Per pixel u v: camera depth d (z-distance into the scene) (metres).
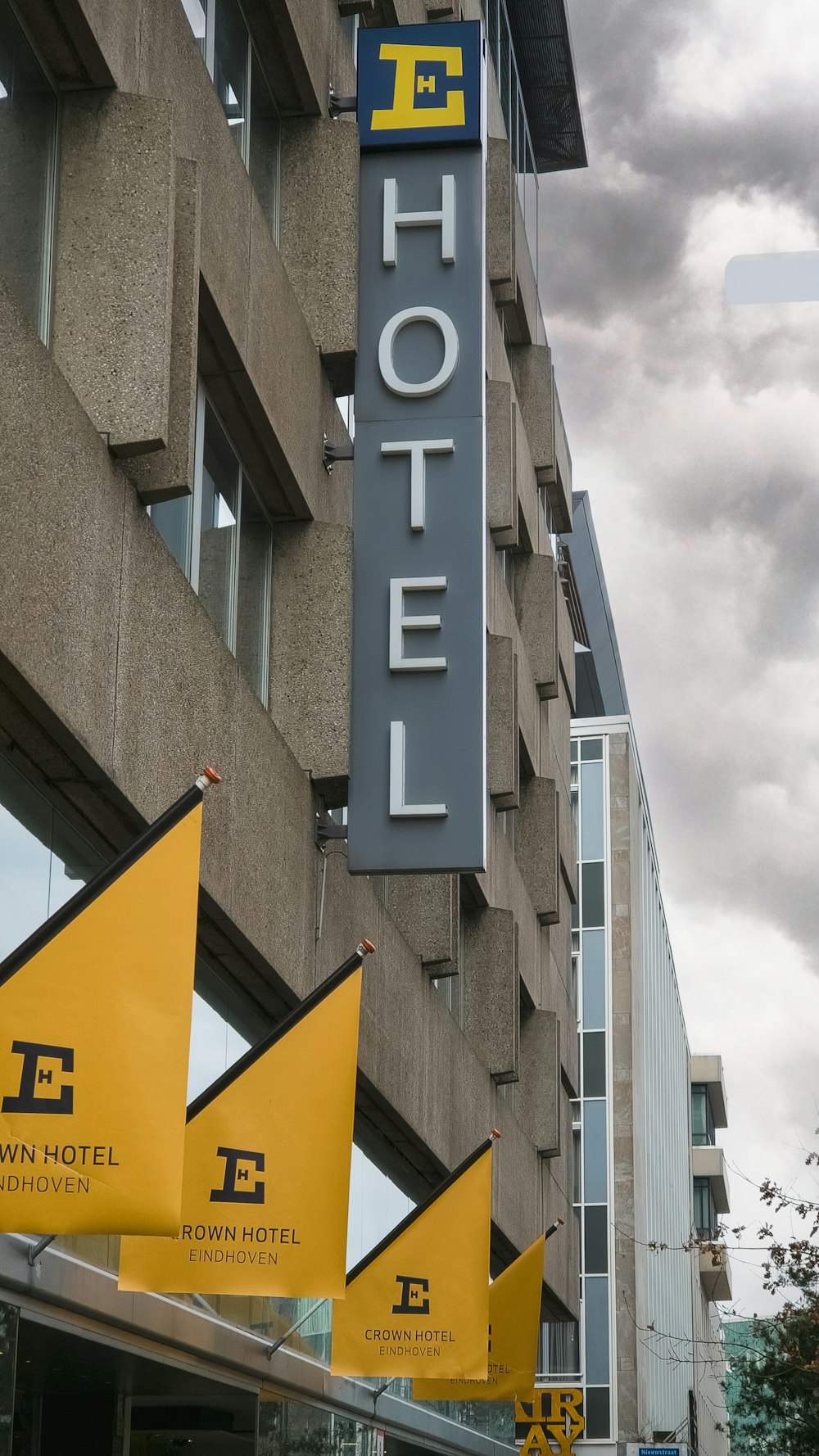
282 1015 15.55
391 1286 14.26
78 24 10.93
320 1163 10.73
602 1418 54.97
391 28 17.70
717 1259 28.92
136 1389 14.52
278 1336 15.76
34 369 9.91
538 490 34.03
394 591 16.19
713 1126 112.00
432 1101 20.81
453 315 16.94
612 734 63.94
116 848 12.12
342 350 16.69
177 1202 7.72
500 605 28.80
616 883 62.16
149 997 8.01
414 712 15.96
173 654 12.20
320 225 16.92
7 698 9.95
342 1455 18.48
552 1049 30.78
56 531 10.16
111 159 11.40
